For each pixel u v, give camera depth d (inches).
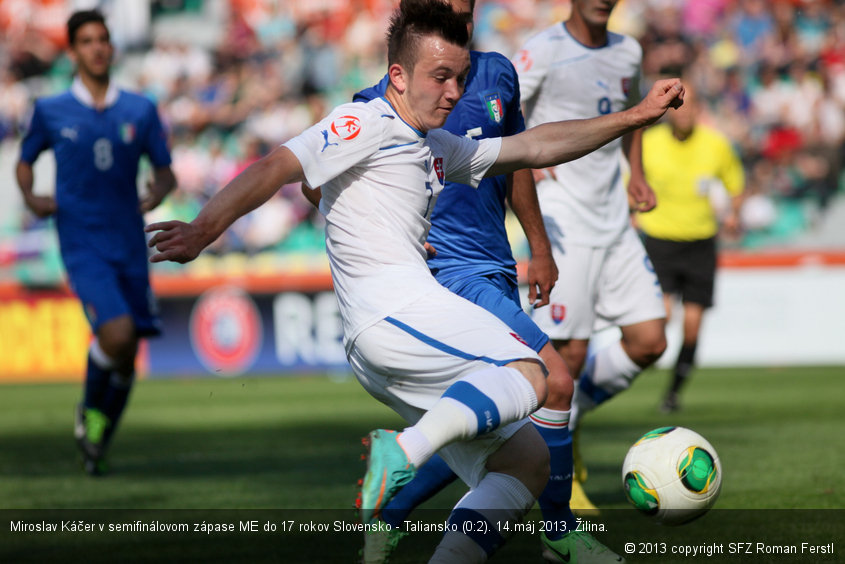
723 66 2439.7
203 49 2785.4
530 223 583.5
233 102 2603.3
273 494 742.5
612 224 717.3
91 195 934.4
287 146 410.6
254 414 1339.8
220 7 2847.0
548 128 468.1
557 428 528.4
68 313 2015.3
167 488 784.9
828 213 2260.1
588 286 711.7
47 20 2805.1
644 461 528.1
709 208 1306.6
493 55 575.5
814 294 1893.5
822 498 681.6
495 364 409.7
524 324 519.8
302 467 878.4
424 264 438.3
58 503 727.1
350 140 415.8
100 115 936.3
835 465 824.3
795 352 1903.3
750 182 2261.3
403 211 430.0
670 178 1316.4
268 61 2677.2
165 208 2330.2
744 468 816.3
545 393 416.2
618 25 2522.1
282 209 2276.1
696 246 1311.5
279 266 1995.6
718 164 1338.6
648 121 454.3
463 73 424.8
